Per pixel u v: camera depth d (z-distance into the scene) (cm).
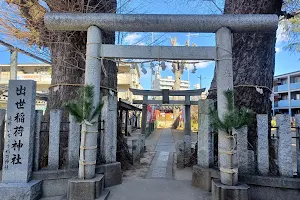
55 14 484
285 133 449
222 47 484
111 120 555
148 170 691
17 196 413
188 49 494
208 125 521
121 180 548
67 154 520
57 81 634
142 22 484
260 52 607
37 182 443
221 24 482
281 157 448
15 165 438
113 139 557
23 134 446
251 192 443
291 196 427
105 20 484
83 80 636
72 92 620
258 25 476
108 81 698
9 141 442
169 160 845
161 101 1438
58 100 618
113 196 459
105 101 553
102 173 506
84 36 652
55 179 468
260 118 464
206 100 534
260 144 462
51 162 484
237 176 432
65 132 583
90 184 425
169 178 599
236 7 639
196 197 457
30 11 634
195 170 529
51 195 462
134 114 2759
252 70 600
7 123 445
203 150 530
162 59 501
